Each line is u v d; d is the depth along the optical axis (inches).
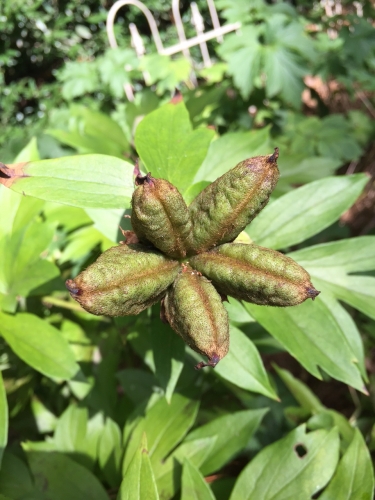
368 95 18.8
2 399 4.8
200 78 18.4
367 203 16.0
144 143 4.8
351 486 5.0
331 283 5.6
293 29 11.8
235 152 6.4
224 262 3.8
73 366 5.2
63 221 6.6
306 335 5.1
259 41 11.9
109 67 17.6
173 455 5.6
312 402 7.3
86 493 5.5
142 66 14.7
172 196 3.6
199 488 4.9
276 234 5.6
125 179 4.4
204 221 3.9
